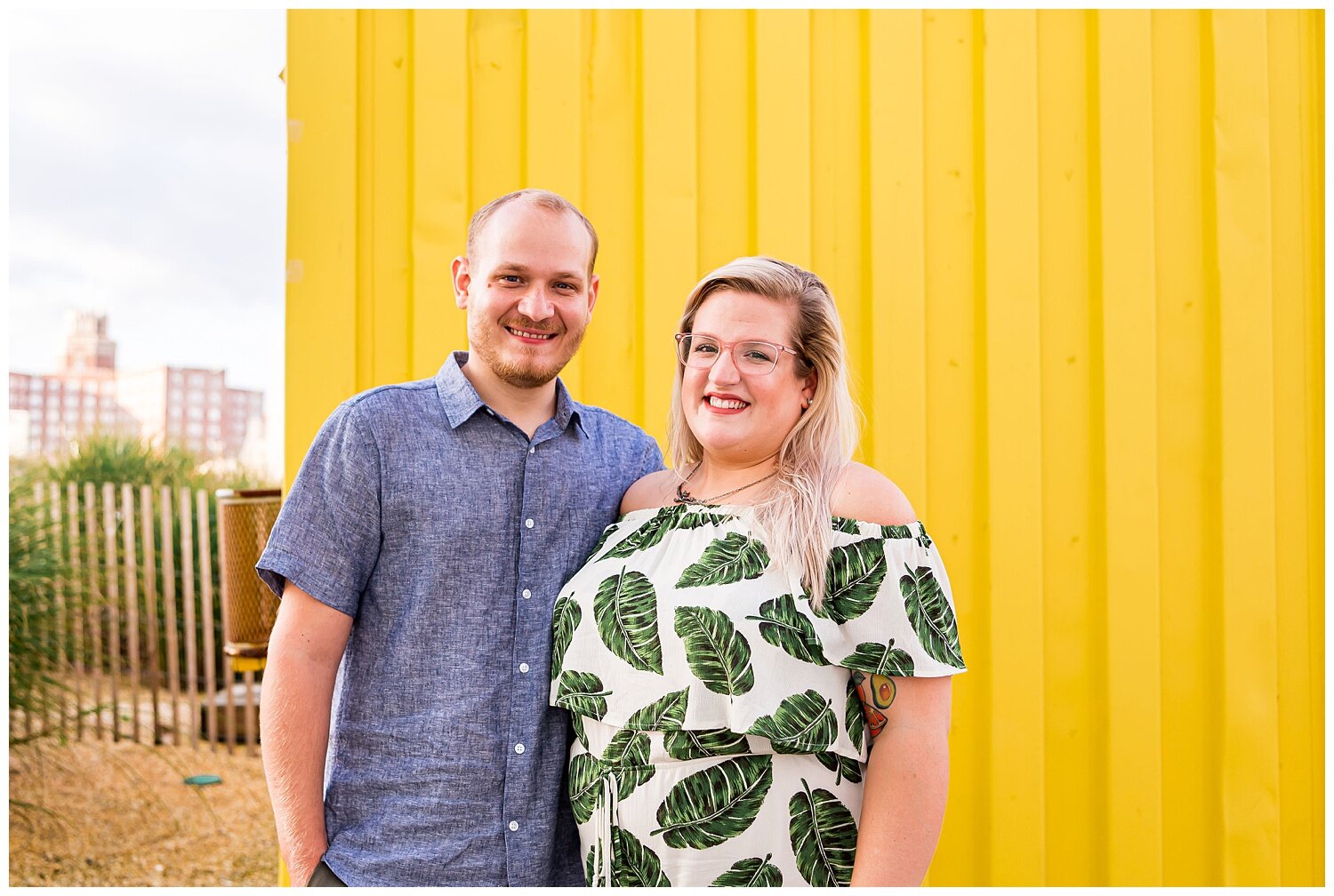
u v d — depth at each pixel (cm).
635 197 219
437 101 214
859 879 126
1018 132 225
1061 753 218
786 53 222
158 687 518
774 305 141
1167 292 228
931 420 222
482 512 143
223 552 248
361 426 142
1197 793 220
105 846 420
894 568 130
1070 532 223
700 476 150
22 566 445
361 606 144
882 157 223
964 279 224
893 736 129
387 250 212
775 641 126
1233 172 228
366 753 140
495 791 138
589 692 134
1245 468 224
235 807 457
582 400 217
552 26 217
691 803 126
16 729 446
